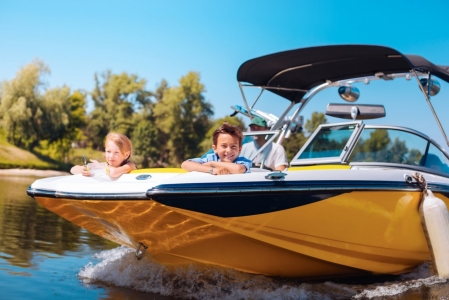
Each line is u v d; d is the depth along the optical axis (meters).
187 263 4.14
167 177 3.74
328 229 3.96
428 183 4.49
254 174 3.62
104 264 4.57
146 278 4.24
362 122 4.98
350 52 4.95
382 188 4.01
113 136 3.95
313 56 5.17
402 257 4.52
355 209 3.97
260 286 4.14
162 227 3.73
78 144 70.38
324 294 3.98
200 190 3.41
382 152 4.96
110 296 3.76
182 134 68.12
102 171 4.05
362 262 4.32
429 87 5.04
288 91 6.18
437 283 4.27
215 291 3.94
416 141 5.12
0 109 48.69
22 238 5.88
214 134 4.04
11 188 14.73
